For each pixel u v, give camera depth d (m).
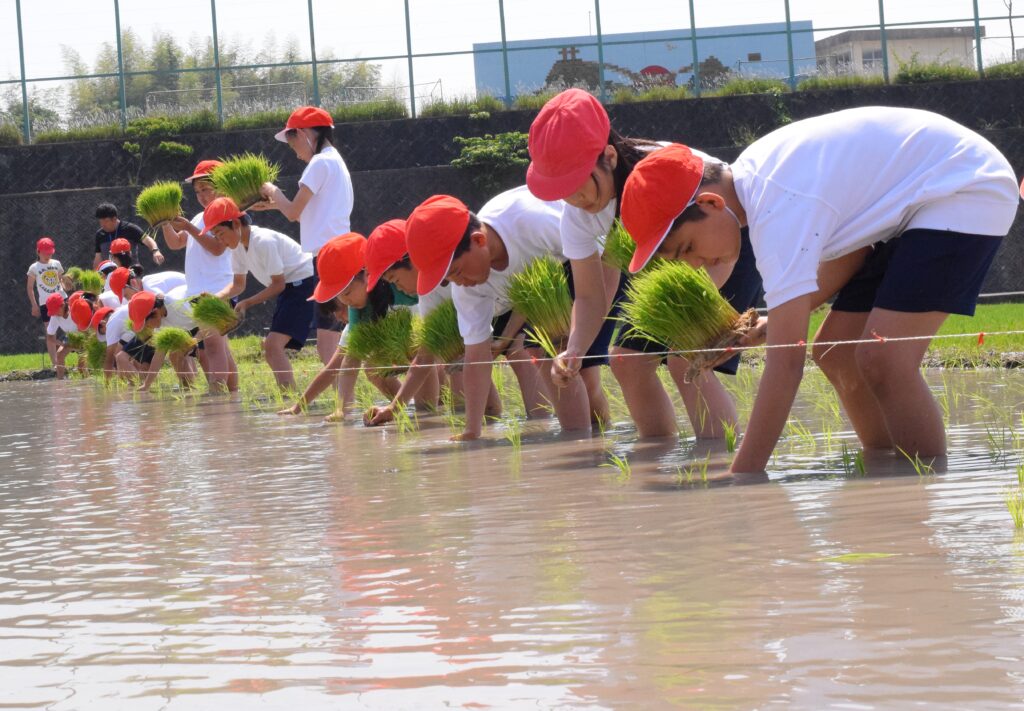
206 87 23.08
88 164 22.25
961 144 3.52
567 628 1.88
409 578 2.35
